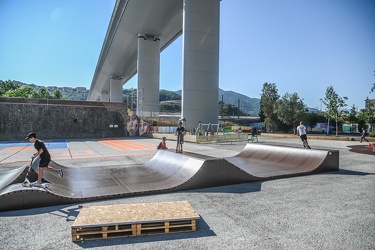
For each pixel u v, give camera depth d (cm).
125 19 5197
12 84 12912
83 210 498
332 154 1025
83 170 998
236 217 537
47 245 422
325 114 3716
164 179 848
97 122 3625
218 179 805
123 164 1272
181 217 465
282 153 1199
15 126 3203
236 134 2853
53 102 3388
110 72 9875
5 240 441
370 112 3953
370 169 1066
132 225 448
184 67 3350
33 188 631
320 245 413
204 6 3344
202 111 3344
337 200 644
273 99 5981
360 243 419
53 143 2650
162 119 4888
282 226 489
